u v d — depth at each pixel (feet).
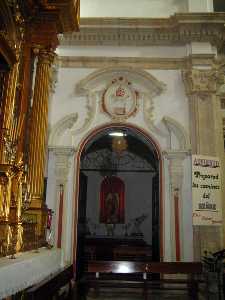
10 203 19.75
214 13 34.42
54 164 34.12
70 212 33.58
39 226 24.88
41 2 26.86
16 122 25.22
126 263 28.25
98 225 51.42
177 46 36.52
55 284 19.15
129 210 52.01
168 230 33.09
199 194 31.94
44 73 27.96
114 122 35.24
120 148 38.75
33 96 27.71
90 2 38.47
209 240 31.81
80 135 35.12
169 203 33.53
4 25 23.02
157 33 35.76
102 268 28.12
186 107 35.27
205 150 33.47
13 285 14.28
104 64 36.09
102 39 36.24
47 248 24.23
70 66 36.27
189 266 28.50
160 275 32.45
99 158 40.65
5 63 22.56
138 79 35.88
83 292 28.19
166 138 34.88
